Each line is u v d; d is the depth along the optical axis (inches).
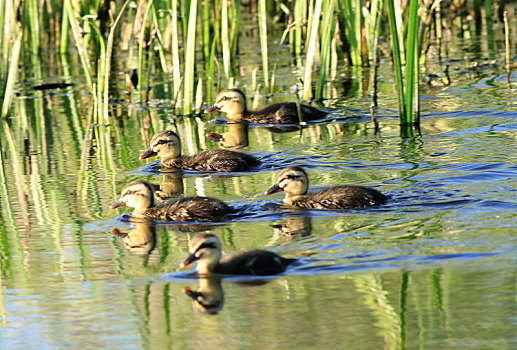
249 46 1307.8
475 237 450.9
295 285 402.6
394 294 383.2
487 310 360.8
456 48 1190.3
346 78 1030.4
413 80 737.6
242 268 425.1
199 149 731.4
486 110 802.2
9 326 378.0
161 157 689.0
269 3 1595.7
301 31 1198.9
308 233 478.9
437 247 440.1
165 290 409.1
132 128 833.5
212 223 516.4
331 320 362.0
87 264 450.9
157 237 494.0
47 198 589.0
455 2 1480.1
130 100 983.6
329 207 531.5
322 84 896.3
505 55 1106.7
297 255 442.9
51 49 1366.9
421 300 375.9
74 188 614.5
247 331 356.5
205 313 378.6
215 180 629.3
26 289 419.2
